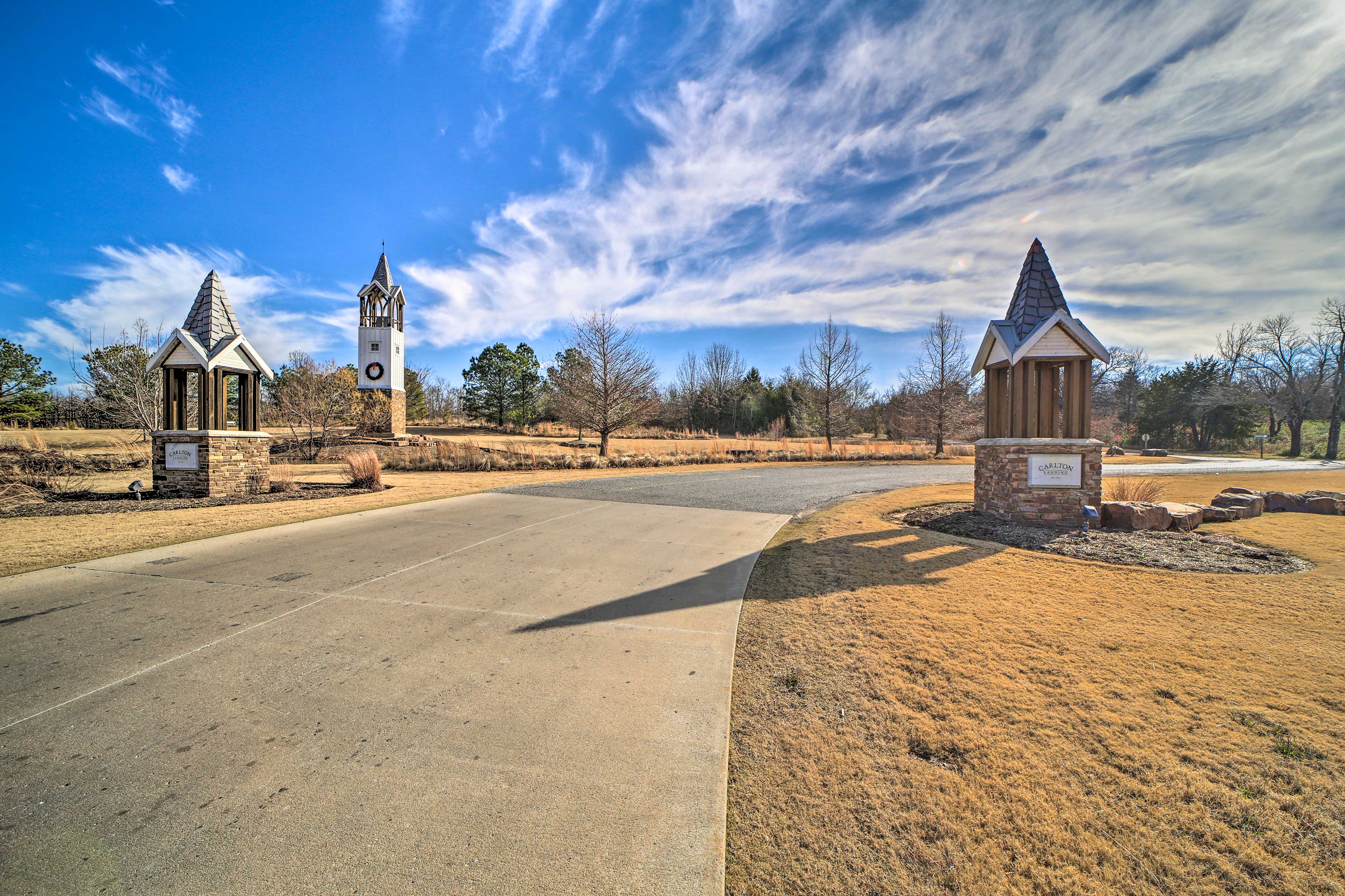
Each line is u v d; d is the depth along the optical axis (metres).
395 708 3.34
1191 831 2.29
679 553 7.03
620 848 2.25
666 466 21.03
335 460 22.06
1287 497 9.92
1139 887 2.03
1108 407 54.94
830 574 6.03
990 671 3.73
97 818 2.39
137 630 4.39
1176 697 3.36
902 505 10.82
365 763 2.81
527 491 12.67
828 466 22.34
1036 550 7.18
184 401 11.37
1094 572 6.06
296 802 2.51
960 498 11.84
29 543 6.96
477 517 9.14
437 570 6.15
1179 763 2.73
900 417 34.91
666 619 4.80
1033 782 2.62
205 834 2.31
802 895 2.03
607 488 13.52
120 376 20.25
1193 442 46.53
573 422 25.25
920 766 2.76
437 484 13.91
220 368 11.37
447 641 4.32
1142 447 44.06
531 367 51.44
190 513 9.23
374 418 31.12
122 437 21.84
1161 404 47.09
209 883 2.07
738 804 2.52
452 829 2.36
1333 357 37.44
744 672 3.82
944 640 4.24
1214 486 13.78
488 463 18.48
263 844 2.26
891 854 2.21
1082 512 8.50
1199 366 46.22
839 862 2.18
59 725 3.09
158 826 2.35
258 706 3.33
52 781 2.62
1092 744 2.90
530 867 2.15
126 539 7.25
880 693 3.48
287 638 4.31
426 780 2.68
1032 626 4.50
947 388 28.58
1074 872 2.10
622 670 3.86
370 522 8.63
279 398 26.36
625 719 3.24
